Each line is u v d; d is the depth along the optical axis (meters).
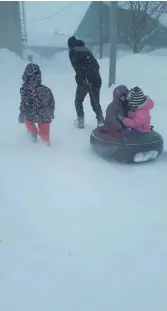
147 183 4.51
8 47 22.52
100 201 4.09
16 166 4.98
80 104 6.66
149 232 3.53
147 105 4.96
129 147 4.88
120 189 4.36
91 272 3.00
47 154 5.42
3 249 3.29
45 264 3.10
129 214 3.83
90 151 5.58
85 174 4.74
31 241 3.41
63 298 2.74
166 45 35.16
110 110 5.15
